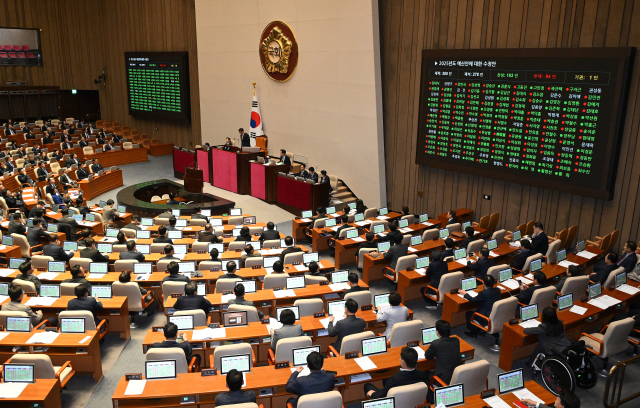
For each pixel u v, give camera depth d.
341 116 18.22
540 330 7.61
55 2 31.59
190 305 8.28
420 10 15.71
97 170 21.41
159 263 10.60
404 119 16.88
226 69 22.89
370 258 11.59
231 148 20.53
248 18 21.11
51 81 32.31
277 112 20.91
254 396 5.78
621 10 11.49
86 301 8.27
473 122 14.59
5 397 6.04
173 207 17.12
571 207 13.13
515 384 6.11
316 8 18.12
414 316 10.31
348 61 17.44
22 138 27.45
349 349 6.98
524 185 13.91
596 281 9.76
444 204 16.27
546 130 12.95
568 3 12.37
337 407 5.57
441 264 10.27
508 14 13.60
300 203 17.52
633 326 8.54
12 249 11.61
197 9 23.52
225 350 6.71
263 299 8.95
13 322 7.67
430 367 7.25
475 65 14.21
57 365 7.64
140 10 28.58
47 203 17.31
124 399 6.03
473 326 9.34
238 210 15.25
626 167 11.95
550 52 12.52
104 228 14.96
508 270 10.05
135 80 29.11
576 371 7.34
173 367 6.33
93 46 32.84
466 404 5.82
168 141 29.11
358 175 18.12
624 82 11.33
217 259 10.65
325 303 9.49
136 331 9.64
